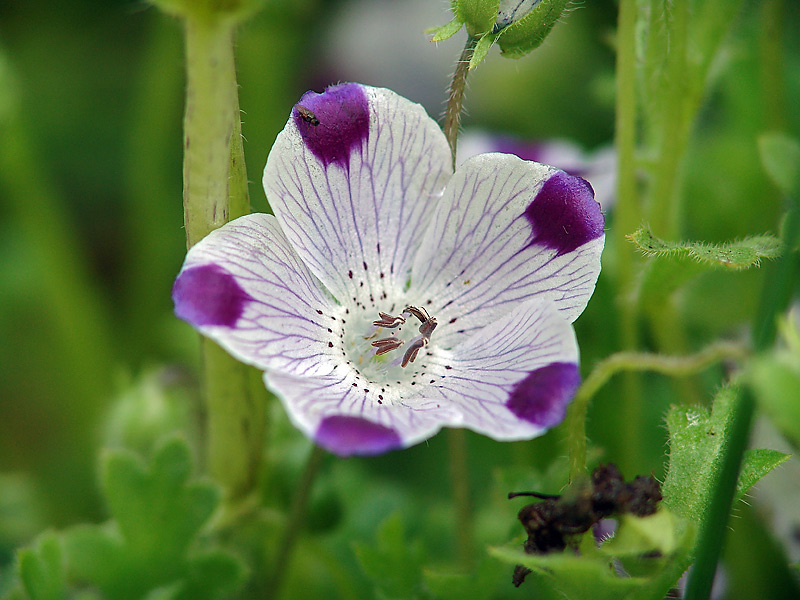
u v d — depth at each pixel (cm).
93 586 13
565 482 13
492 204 12
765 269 15
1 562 15
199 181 11
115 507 12
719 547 11
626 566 11
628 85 13
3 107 15
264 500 14
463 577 12
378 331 12
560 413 11
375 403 11
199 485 13
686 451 11
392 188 12
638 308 14
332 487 14
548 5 11
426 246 12
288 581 14
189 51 11
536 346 11
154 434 14
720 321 15
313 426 10
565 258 12
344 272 12
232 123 11
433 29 12
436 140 12
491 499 15
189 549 13
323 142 12
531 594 13
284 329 11
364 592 14
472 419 11
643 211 14
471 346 12
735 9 13
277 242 11
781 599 14
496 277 12
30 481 15
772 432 13
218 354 12
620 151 14
